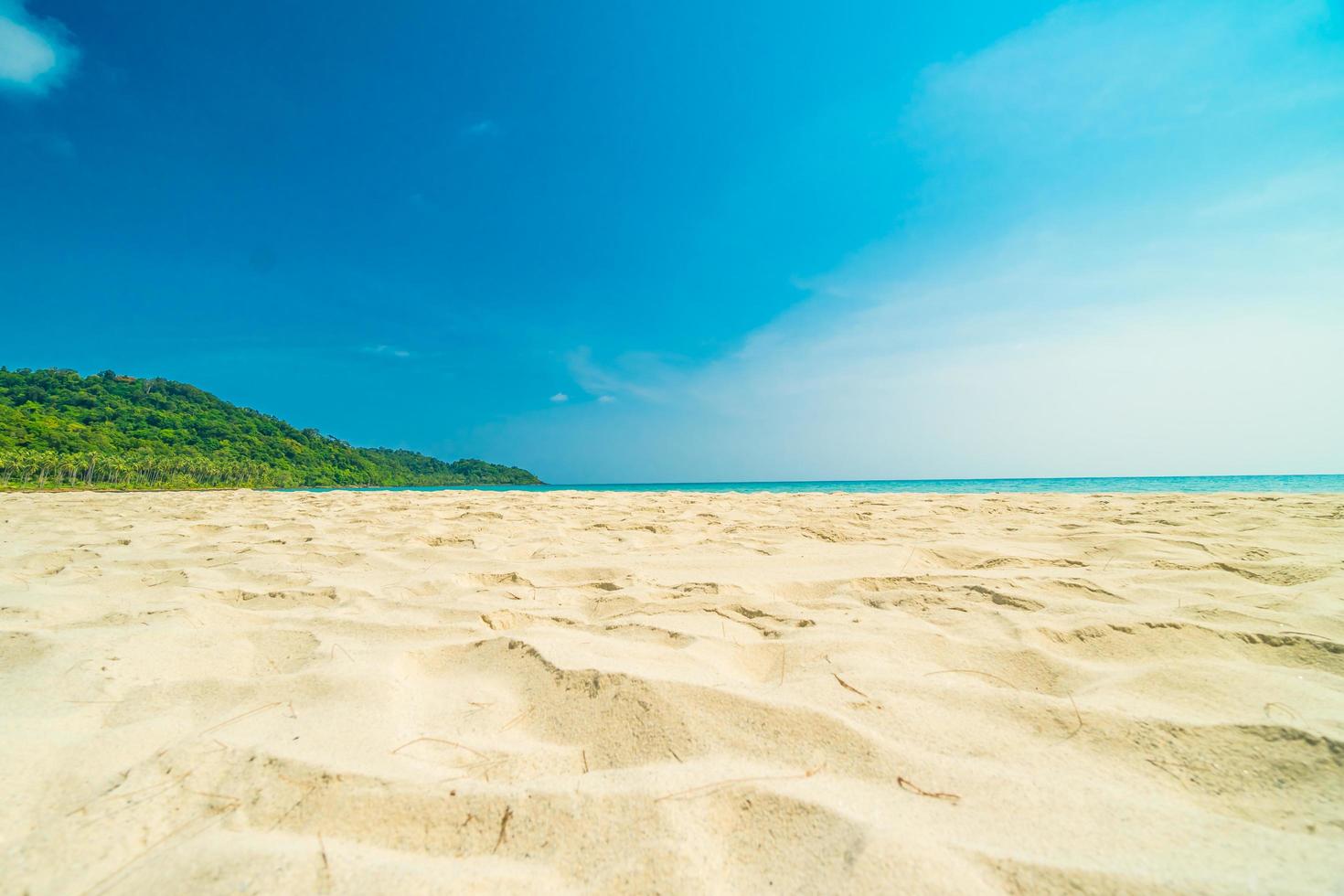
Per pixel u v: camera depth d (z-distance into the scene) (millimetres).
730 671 1711
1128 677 1543
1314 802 1035
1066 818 994
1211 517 4672
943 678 1574
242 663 1828
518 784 1113
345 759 1202
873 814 1006
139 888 854
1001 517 5215
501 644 1941
